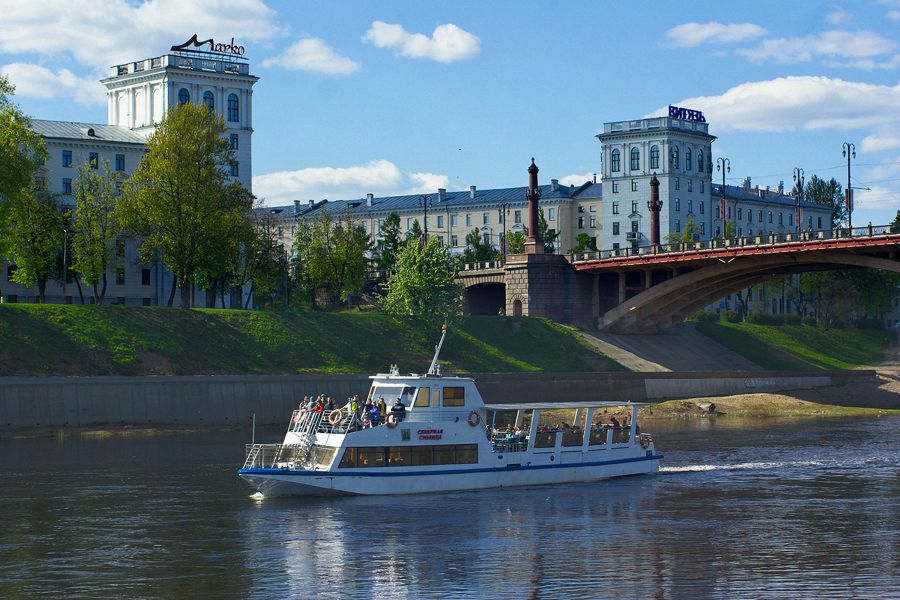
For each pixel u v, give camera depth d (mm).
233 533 46250
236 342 109562
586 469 59719
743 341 155875
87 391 88000
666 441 82312
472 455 56438
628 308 139375
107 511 51219
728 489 57531
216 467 66312
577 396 116062
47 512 51062
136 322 105375
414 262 127625
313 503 52656
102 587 37844
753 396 118688
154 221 114438
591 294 145375
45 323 99438
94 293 129875
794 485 59000
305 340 114625
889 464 67750
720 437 85562
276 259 131625
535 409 58219
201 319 110688
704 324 158250
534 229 144125
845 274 176500
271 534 46031
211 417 93062
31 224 124312
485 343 128750
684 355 143125
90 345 98938
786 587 37562
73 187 147125
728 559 41594
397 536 45625
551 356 130250
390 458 54906
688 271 135000
